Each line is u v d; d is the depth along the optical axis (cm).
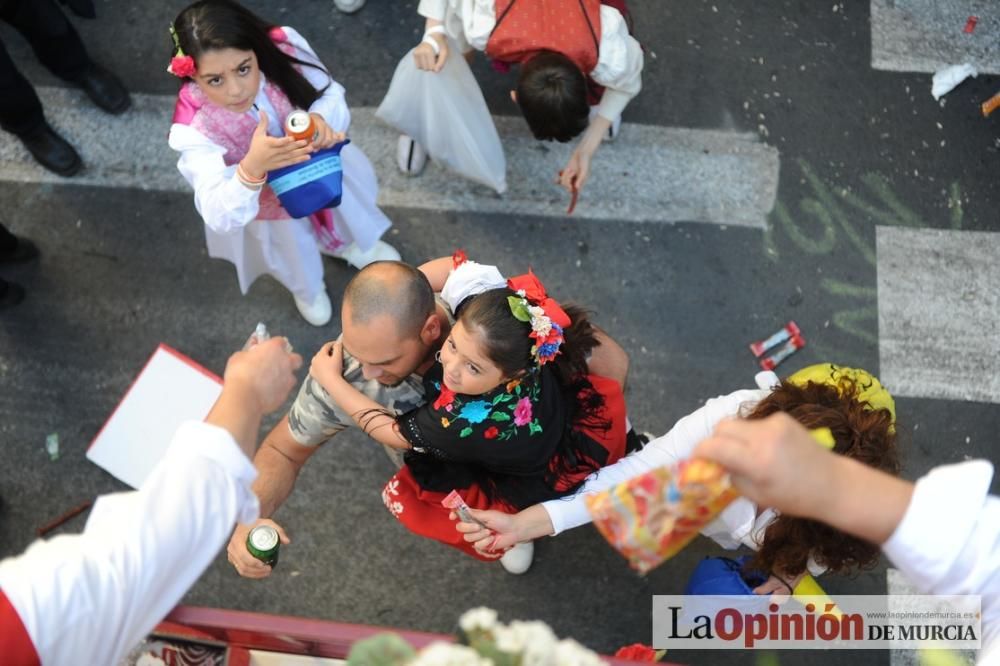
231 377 183
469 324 211
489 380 216
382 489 362
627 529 149
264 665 212
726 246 397
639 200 402
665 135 411
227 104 273
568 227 399
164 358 372
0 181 399
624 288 391
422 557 355
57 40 377
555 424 238
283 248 339
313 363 253
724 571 288
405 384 249
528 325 213
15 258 384
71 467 363
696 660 341
